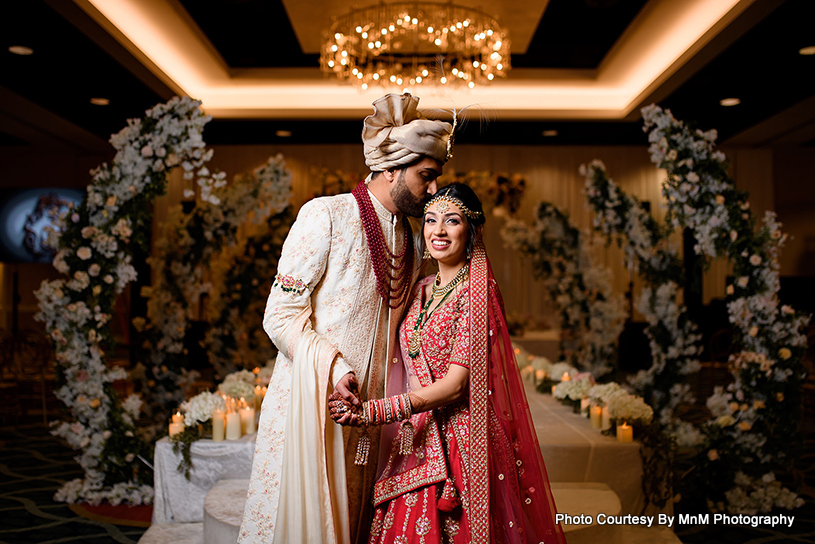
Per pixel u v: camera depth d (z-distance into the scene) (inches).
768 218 156.4
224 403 134.4
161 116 163.8
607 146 424.8
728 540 130.3
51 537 130.8
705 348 386.0
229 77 319.3
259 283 246.4
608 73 311.6
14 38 221.5
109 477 155.4
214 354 241.9
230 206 214.4
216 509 101.9
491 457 73.6
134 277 159.6
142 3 227.8
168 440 128.1
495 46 217.5
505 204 409.1
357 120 351.6
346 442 74.8
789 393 149.9
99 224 156.3
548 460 122.3
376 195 78.4
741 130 345.7
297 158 422.3
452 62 240.2
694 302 385.7
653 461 124.6
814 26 212.5
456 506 73.4
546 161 426.0
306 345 70.0
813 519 142.4
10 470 181.3
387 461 78.0
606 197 218.4
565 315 298.2
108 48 231.1
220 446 124.9
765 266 155.4
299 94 349.1
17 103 322.7
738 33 218.2
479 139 396.5
